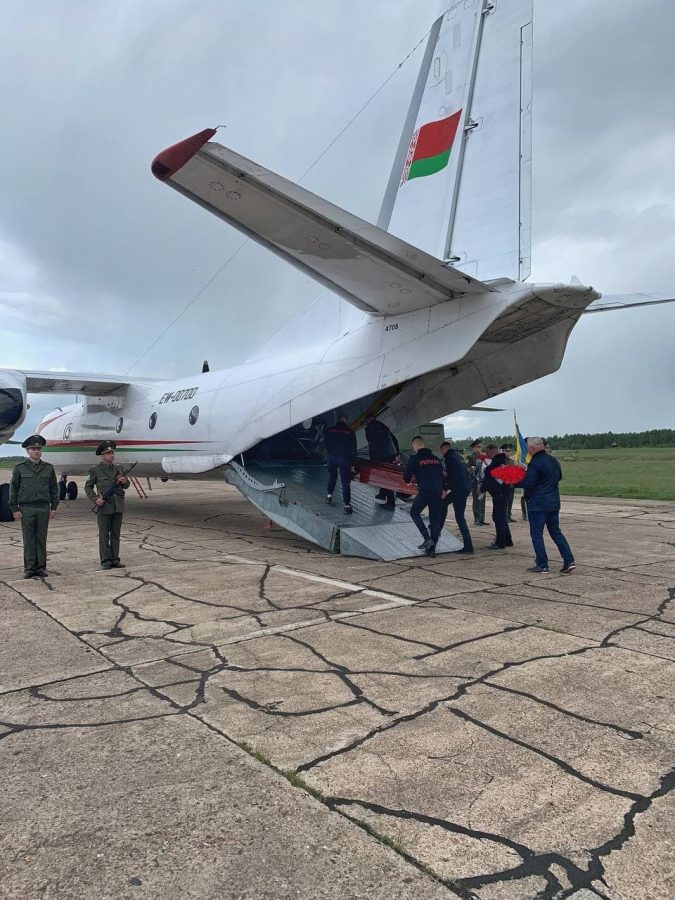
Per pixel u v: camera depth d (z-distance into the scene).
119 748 2.78
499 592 5.79
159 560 7.70
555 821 2.21
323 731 2.93
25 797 2.40
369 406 9.71
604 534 10.20
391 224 9.12
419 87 9.03
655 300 7.21
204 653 4.09
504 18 8.07
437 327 7.32
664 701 3.24
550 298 6.46
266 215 5.73
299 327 9.95
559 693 3.35
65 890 1.88
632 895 1.83
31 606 5.44
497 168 7.91
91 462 15.12
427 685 3.48
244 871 1.95
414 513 7.77
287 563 7.40
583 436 83.50
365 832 2.15
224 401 10.41
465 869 1.95
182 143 4.71
